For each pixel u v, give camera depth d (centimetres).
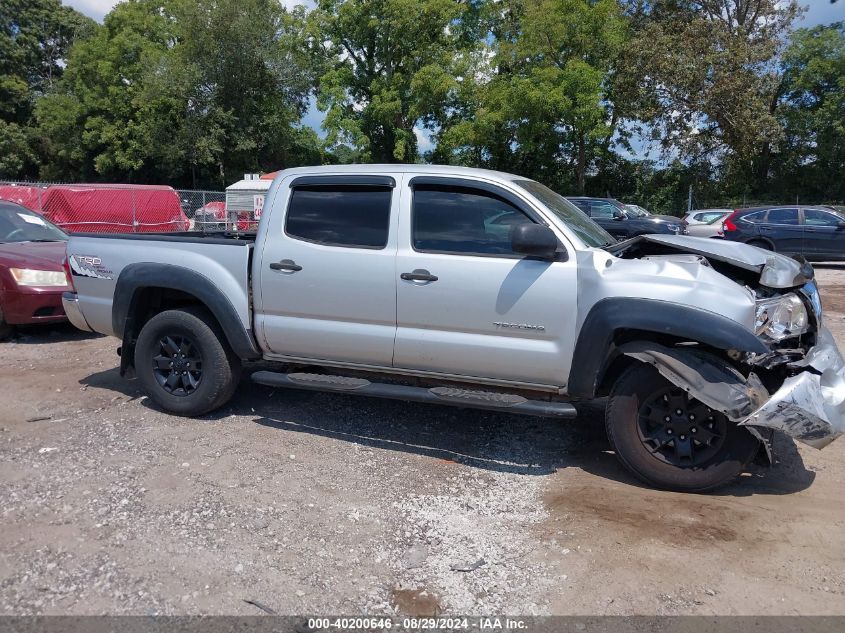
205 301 472
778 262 403
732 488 395
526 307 398
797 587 293
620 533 338
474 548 328
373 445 456
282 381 464
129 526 338
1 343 753
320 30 3494
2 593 280
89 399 544
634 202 3462
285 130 3925
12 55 4741
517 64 2981
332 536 335
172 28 3984
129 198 1662
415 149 3422
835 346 397
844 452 452
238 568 304
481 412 525
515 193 414
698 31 2797
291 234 458
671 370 364
